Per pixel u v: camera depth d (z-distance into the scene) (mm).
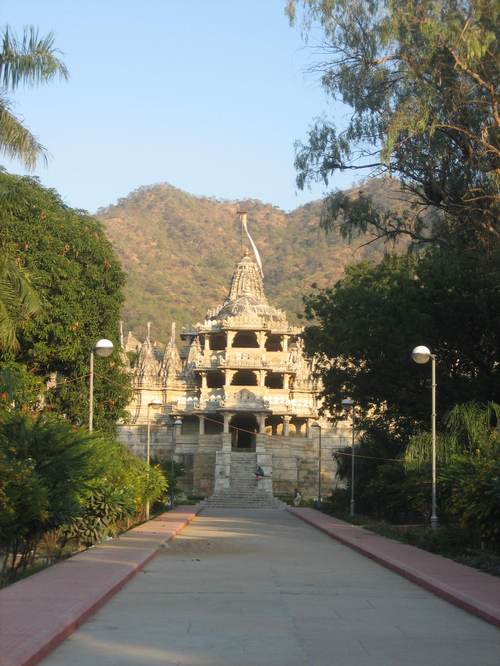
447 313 44781
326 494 97125
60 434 26594
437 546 30141
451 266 42562
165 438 99000
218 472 90688
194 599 18156
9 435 25594
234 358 96500
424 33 35844
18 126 25438
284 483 95125
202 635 13961
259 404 93688
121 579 20141
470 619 15758
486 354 46938
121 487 35688
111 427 50969
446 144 40188
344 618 15797
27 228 44562
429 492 38844
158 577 22312
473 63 37031
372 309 47344
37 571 23797
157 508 61688
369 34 38375
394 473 48969
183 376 102125
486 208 39844
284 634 14094
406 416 51094
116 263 50312
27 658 11227
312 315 56938
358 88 38875
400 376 48344
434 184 41438
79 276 47375
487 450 33875
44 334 45188
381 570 24922
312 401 99688
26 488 22641
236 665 11750
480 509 26625
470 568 23812
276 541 36812
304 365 101438
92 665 11719
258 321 97938
